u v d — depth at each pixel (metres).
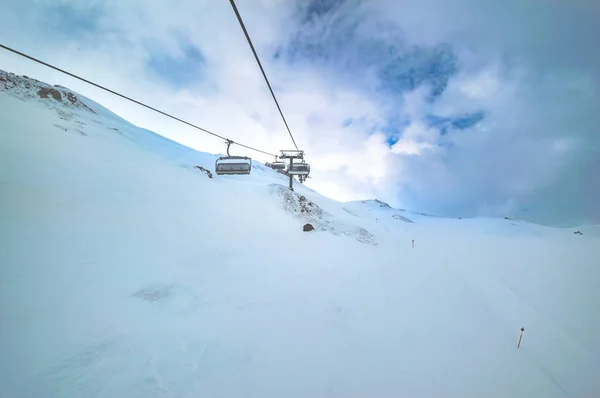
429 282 20.61
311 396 7.51
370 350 10.21
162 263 13.86
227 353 8.70
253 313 11.46
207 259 16.06
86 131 32.84
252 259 17.95
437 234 64.88
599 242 56.78
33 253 11.09
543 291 24.03
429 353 10.82
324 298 14.10
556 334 15.95
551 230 75.69
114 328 8.67
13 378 6.24
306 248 23.23
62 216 14.62
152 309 10.25
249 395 7.20
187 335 9.21
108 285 10.84
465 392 8.96
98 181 21.02
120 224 16.30
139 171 27.67
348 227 36.78
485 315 16.58
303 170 26.34
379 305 14.48
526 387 10.16
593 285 25.81
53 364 6.86
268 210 31.77
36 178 17.28
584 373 12.46
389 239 40.78
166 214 20.62
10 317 7.87
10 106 28.33
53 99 38.72
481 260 35.78
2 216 12.61
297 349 9.50
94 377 6.79
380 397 7.88
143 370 7.34
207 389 7.15
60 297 9.33
